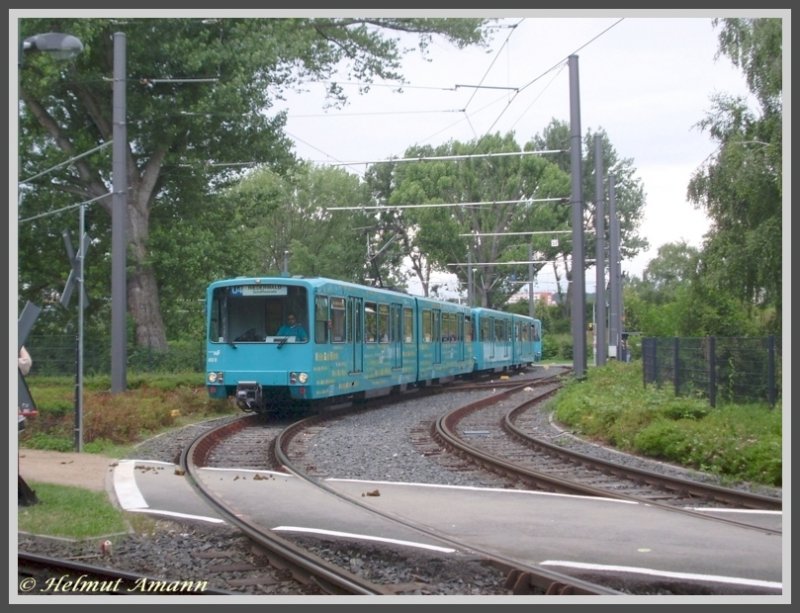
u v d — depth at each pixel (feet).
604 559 30.60
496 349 155.63
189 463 50.96
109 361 119.55
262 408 78.28
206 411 83.20
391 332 97.66
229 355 76.84
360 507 39.52
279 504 40.16
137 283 123.13
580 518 37.42
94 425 62.64
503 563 29.45
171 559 31.63
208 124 117.50
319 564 28.96
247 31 107.96
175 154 120.47
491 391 122.72
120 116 81.35
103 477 47.24
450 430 68.44
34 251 125.80
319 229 222.48
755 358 64.03
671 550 31.81
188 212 132.05
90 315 136.46
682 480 45.21
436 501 41.34
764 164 86.02
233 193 136.98
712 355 68.90
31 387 83.66
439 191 214.48
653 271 309.01
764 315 94.84
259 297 76.89
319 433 68.69
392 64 111.55
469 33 106.83
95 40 108.68
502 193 218.59
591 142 273.33
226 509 38.60
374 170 232.12
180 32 107.96
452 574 29.45
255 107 114.52
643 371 89.25
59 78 108.58
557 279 289.33
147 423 68.69
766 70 85.76
